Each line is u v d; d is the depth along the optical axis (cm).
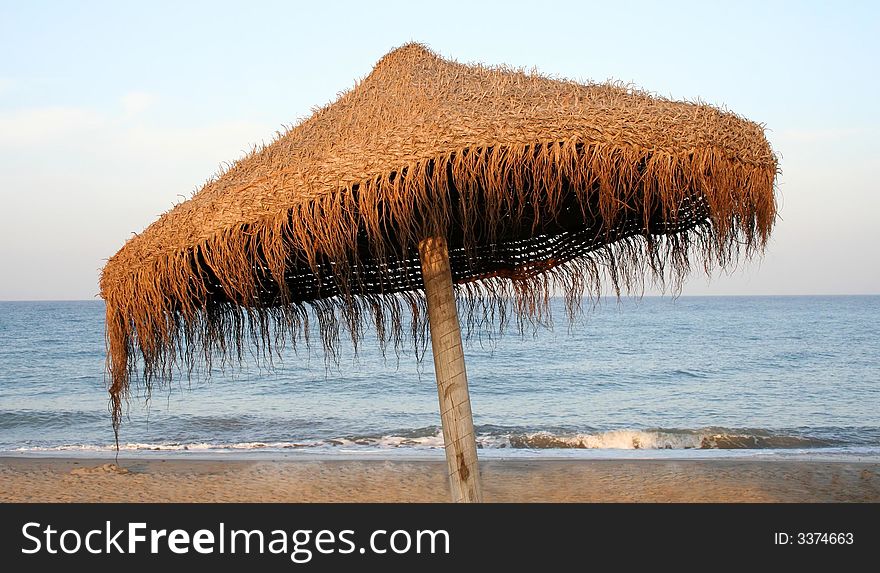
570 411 1950
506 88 265
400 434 1523
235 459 1203
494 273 372
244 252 249
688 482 991
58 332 5134
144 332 264
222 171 302
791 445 1391
